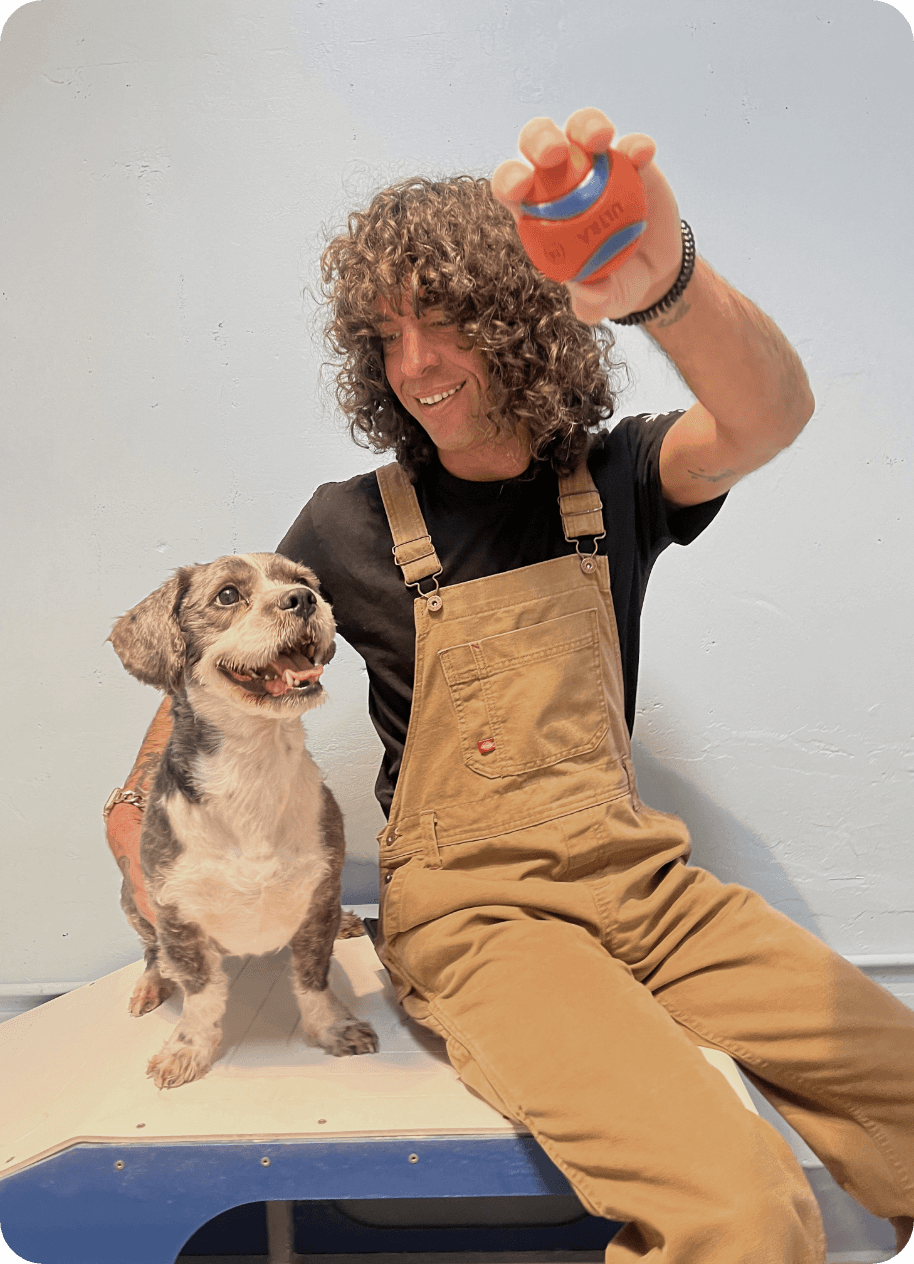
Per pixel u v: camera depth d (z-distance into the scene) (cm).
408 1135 123
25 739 201
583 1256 171
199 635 142
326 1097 132
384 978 171
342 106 193
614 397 162
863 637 200
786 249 194
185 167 194
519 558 151
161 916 142
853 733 202
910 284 195
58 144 193
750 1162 106
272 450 199
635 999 124
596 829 143
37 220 194
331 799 153
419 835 149
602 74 192
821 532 199
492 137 194
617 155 91
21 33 192
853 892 203
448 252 135
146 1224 125
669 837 150
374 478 161
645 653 202
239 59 193
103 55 192
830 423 197
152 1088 136
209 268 196
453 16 192
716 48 192
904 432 197
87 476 198
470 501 154
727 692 202
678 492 155
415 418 155
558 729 146
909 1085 128
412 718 148
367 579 153
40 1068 149
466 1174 122
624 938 140
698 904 146
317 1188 124
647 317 109
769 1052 133
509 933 136
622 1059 117
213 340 197
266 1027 154
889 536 199
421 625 147
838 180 193
